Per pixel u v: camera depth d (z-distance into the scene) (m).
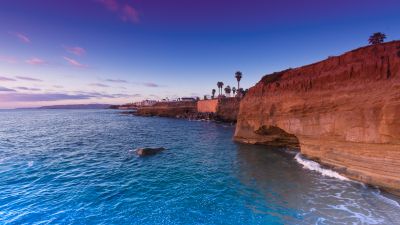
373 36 44.09
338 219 13.44
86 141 43.88
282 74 35.09
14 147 36.91
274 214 14.34
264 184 19.38
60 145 39.09
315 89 25.92
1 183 19.62
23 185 19.22
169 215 14.38
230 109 91.50
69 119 120.88
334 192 17.14
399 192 16.03
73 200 16.42
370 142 18.52
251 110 38.41
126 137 49.84
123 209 15.13
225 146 37.84
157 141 44.12
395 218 13.32
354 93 20.89
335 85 23.36
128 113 198.25
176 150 34.62
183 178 21.27
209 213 14.62
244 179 20.78
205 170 23.84
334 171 21.42
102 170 23.78
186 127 73.88
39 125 82.06
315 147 25.12
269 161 26.92
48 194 17.41
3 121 104.56
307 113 26.39
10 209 14.98
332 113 22.80
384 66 19.22
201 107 128.00
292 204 15.54
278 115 31.70
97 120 111.81
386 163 17.17
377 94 18.72
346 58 23.83
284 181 19.92
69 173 22.67
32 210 14.89
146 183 19.98
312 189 17.88
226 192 17.91
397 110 16.59
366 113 19.11
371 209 14.44
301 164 25.00
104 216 14.23
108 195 17.34
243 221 13.63
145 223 13.47
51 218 13.94
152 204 15.88
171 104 167.12
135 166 25.42
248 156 29.92
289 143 34.59
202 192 17.95
